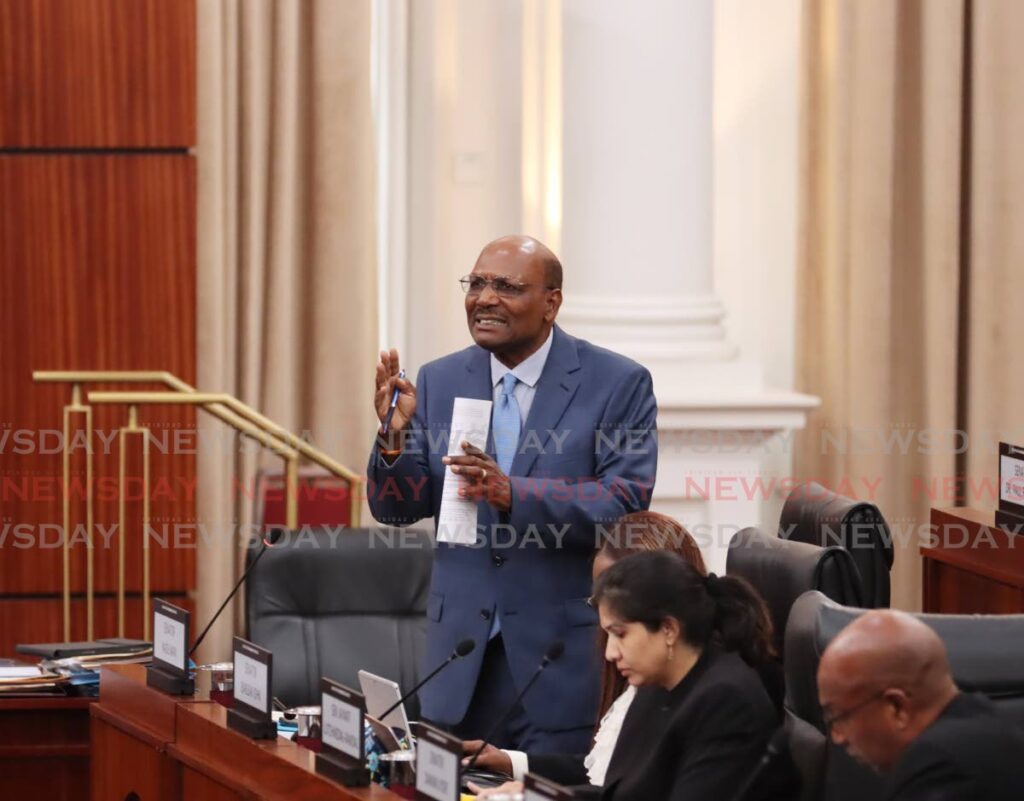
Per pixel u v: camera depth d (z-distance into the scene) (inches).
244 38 452.1
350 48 457.7
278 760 212.5
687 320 457.4
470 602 261.6
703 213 458.9
